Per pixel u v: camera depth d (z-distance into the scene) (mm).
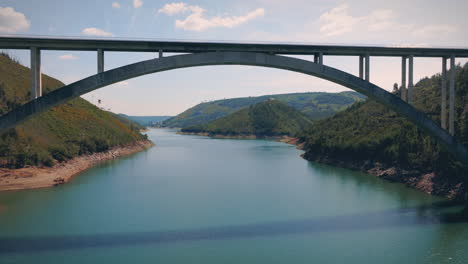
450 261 15164
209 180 35250
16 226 20000
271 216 22109
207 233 18984
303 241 17766
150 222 20859
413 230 19125
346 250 16562
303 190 29969
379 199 26219
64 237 18281
